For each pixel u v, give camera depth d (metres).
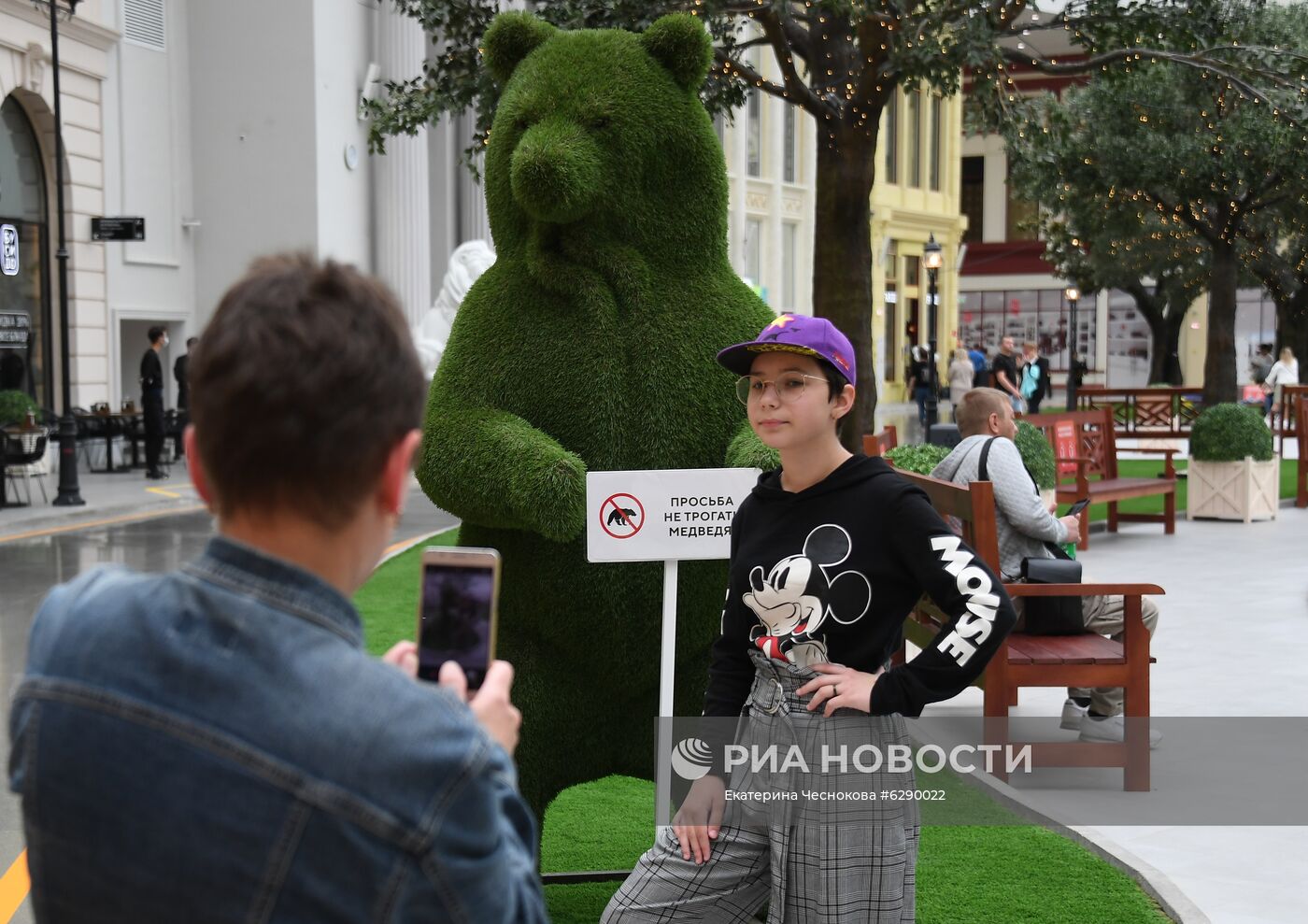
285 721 1.27
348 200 24.02
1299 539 12.85
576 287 3.96
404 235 24.88
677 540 3.78
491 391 3.94
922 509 2.74
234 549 1.36
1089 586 5.62
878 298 40.97
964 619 2.66
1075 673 5.59
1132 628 5.59
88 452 20.52
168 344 22.97
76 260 20.14
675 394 3.95
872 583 2.75
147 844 1.26
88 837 1.28
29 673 1.36
